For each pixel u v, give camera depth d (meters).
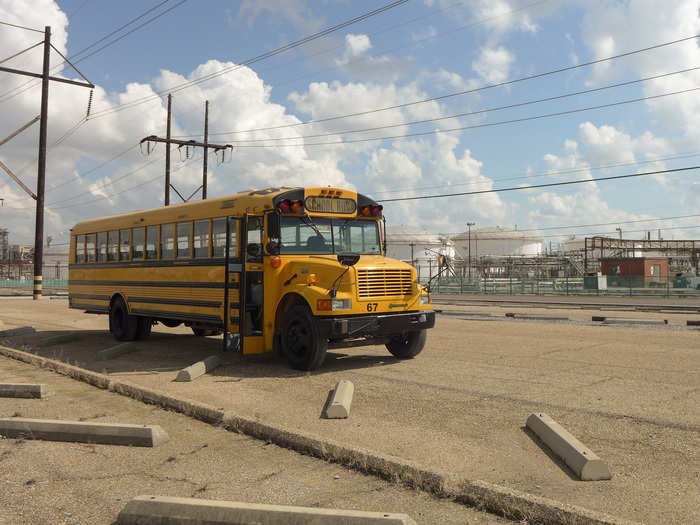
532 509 3.65
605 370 9.07
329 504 3.95
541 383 8.04
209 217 10.89
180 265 11.60
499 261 79.31
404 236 92.50
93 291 14.84
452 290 55.78
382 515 3.41
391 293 9.41
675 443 5.25
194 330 14.86
